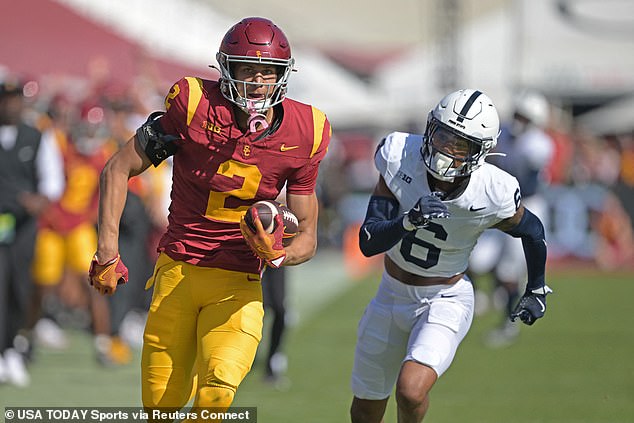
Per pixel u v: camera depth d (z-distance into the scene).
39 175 27.98
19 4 43.62
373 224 16.33
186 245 15.73
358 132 80.44
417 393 16.08
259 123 15.29
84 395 25.03
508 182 16.69
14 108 27.66
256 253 15.11
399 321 17.64
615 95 79.38
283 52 15.16
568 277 53.41
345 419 22.91
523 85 77.38
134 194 30.00
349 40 97.00
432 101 78.25
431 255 17.14
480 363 30.23
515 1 77.94
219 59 15.26
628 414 23.58
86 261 30.09
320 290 47.47
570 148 57.25
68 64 42.91
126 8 49.88
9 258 27.14
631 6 76.56
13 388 25.88
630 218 57.00
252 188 15.56
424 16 104.88
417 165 16.66
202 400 14.85
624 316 39.84
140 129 15.46
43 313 33.16
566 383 27.19
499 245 34.44
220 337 15.38
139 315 34.38
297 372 28.56
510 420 22.95
